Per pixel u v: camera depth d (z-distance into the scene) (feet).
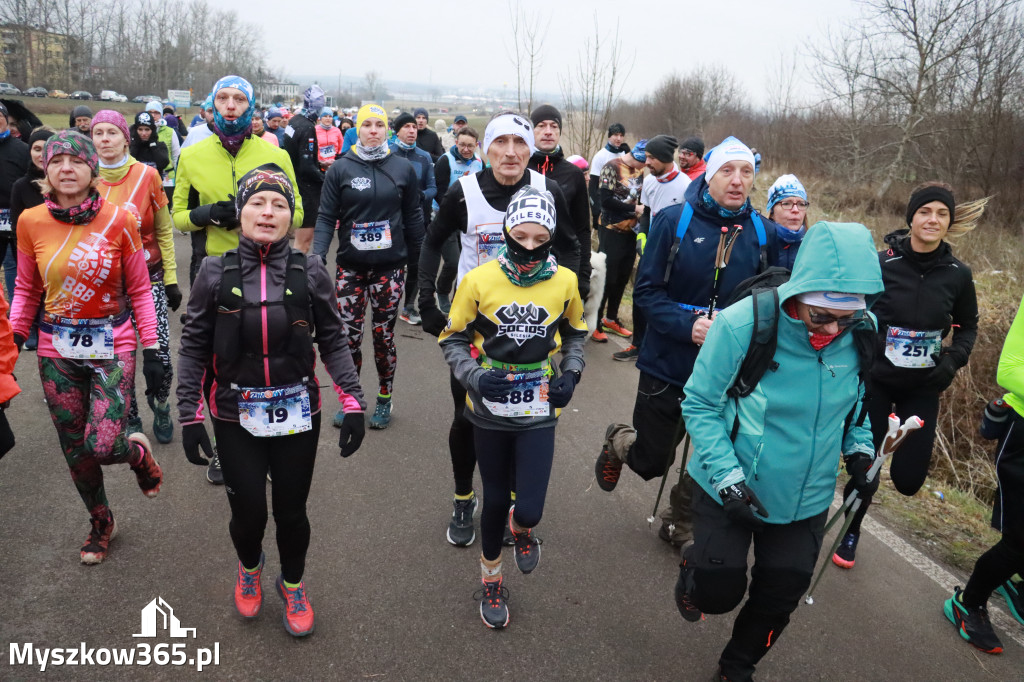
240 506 9.46
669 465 12.30
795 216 14.08
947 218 11.83
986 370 23.38
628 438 12.68
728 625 11.16
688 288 11.62
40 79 222.48
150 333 11.38
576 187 13.75
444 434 17.10
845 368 8.59
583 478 15.56
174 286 14.87
